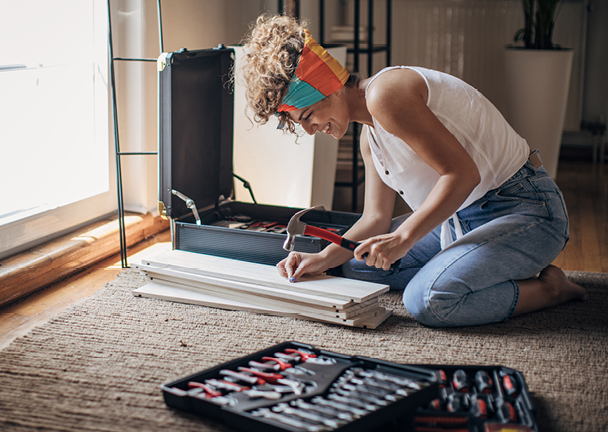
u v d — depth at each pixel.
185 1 2.54
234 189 2.25
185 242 1.82
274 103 1.38
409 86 1.34
